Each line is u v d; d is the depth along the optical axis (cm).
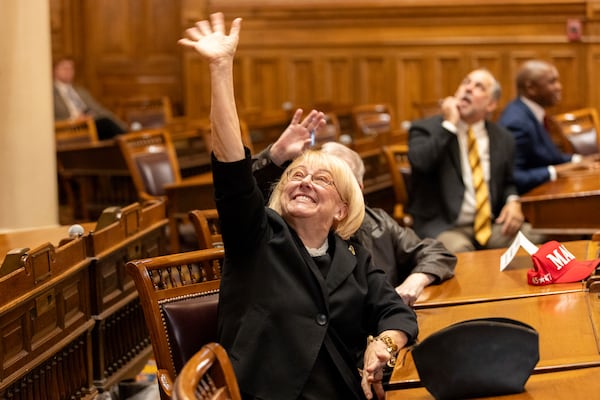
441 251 347
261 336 258
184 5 1202
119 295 395
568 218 515
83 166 747
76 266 353
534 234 562
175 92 1256
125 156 633
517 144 642
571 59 1121
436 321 290
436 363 220
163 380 266
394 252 354
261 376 257
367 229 351
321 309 265
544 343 256
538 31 1130
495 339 219
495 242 542
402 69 1173
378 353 256
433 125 546
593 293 310
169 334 274
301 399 258
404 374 243
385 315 274
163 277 292
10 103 534
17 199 536
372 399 267
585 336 261
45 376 331
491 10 1137
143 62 1254
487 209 542
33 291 312
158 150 654
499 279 340
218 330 269
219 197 259
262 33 1196
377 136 689
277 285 262
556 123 741
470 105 543
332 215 275
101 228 397
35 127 540
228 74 261
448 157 546
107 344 391
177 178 654
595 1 1109
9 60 533
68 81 1045
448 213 543
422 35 1162
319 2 1179
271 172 340
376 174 676
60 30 1230
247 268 264
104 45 1254
